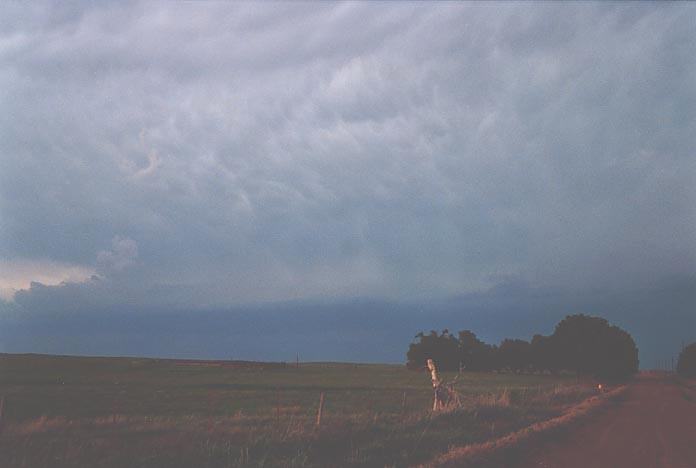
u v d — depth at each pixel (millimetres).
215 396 55812
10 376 92688
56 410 39469
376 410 39250
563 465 17156
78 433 20453
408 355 150250
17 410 38938
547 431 23906
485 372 150500
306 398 53375
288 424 21703
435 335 151125
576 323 113438
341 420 23000
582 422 29828
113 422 23953
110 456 15875
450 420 26547
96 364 131625
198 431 19594
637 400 50531
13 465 15016
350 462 15984
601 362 110500
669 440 23328
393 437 20641
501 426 26125
